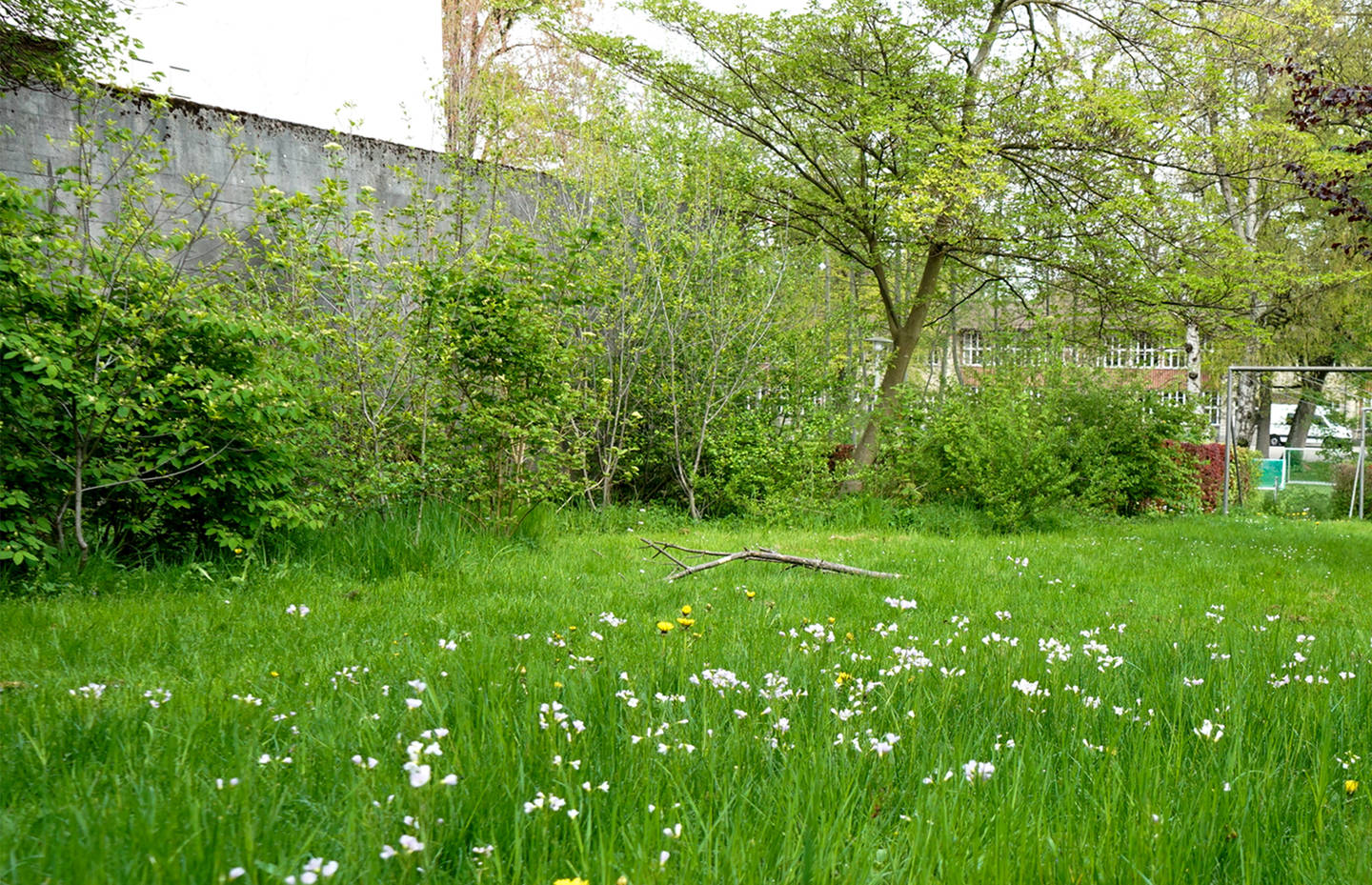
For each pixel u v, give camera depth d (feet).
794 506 38.73
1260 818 7.67
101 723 8.84
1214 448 60.18
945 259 57.88
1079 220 46.57
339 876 5.66
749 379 40.78
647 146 40.04
